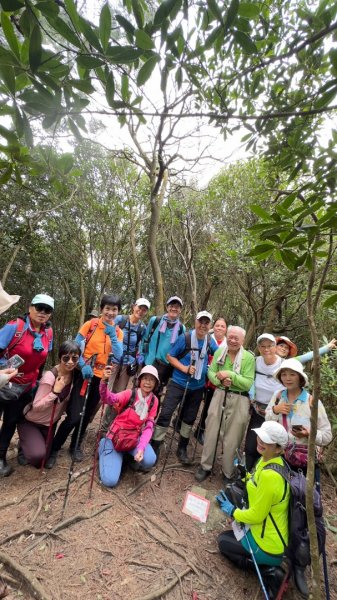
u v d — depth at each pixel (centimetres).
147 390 309
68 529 236
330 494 341
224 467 318
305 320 706
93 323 328
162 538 241
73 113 100
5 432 292
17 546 219
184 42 101
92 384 316
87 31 81
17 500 260
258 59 146
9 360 257
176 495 297
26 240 901
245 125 158
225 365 323
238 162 715
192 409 348
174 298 365
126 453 320
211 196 714
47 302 271
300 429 242
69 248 1076
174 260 1073
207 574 221
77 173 152
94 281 1206
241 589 216
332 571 244
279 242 102
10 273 995
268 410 269
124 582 203
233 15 88
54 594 189
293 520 206
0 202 765
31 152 137
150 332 384
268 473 209
